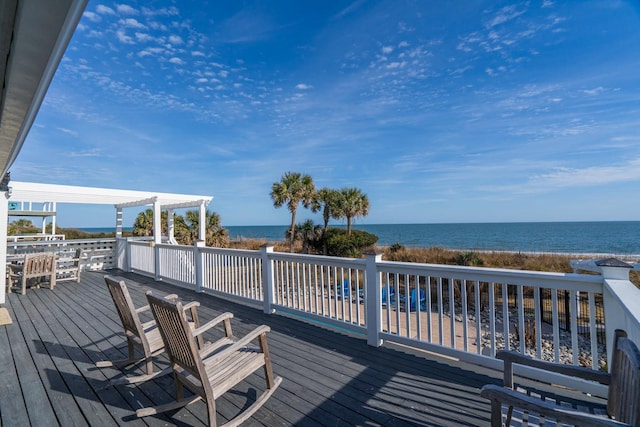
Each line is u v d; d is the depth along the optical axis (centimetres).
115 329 407
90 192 838
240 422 205
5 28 124
